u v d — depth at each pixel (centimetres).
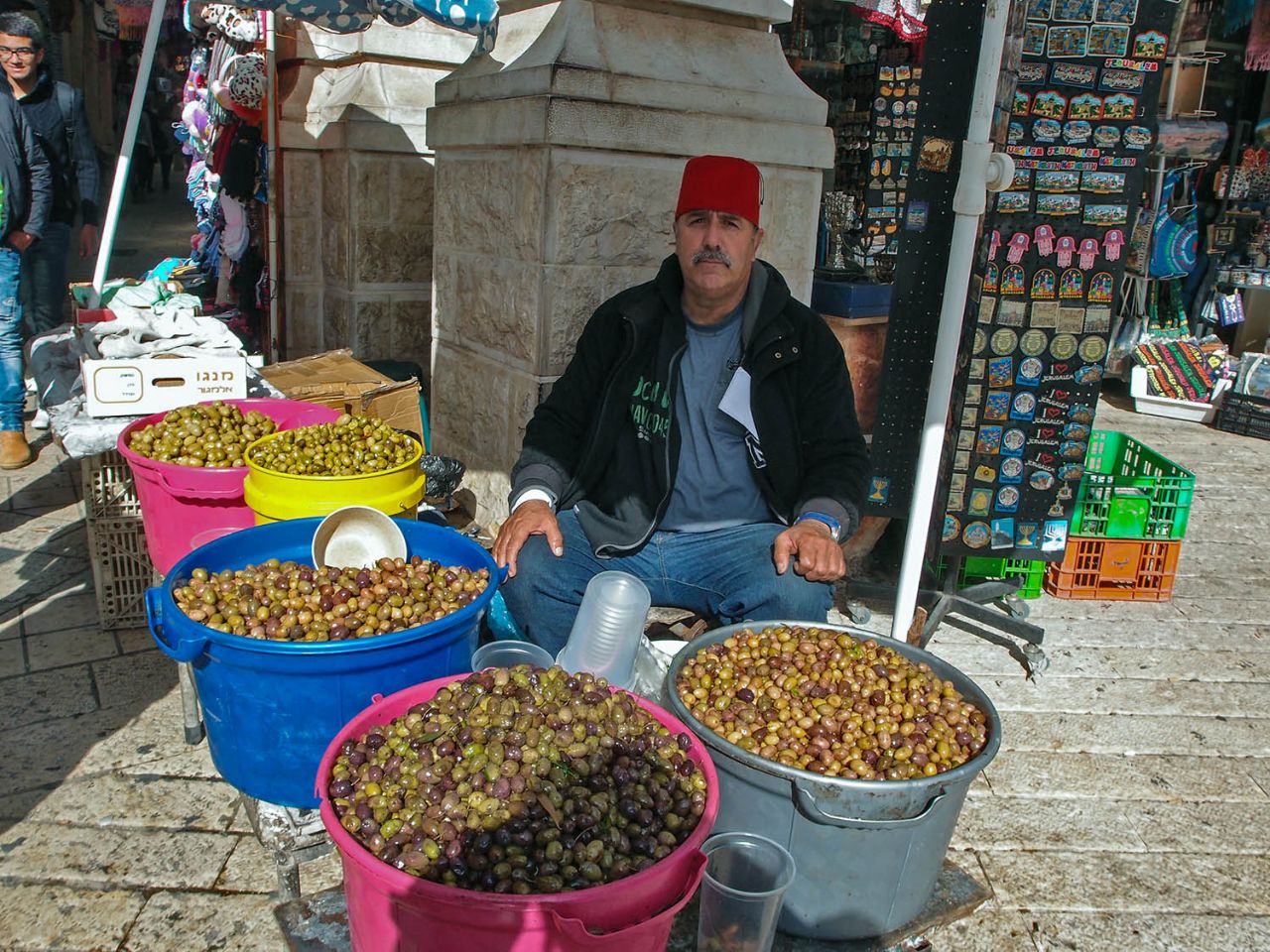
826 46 623
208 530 292
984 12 300
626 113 362
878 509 378
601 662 244
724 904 196
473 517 448
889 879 212
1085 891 262
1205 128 737
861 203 610
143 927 234
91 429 315
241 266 609
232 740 221
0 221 487
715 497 302
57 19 1326
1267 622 434
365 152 549
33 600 385
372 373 427
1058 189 373
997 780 309
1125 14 362
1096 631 419
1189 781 313
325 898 221
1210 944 246
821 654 248
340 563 258
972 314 347
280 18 569
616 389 304
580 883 164
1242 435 741
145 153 1698
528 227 375
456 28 374
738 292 295
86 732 305
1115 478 443
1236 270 803
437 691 209
